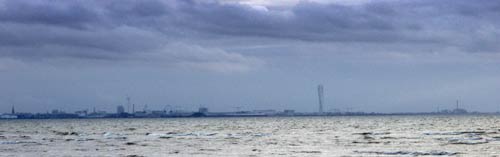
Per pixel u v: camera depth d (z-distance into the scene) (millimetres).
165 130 193750
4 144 109562
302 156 79000
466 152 82062
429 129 176000
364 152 84125
